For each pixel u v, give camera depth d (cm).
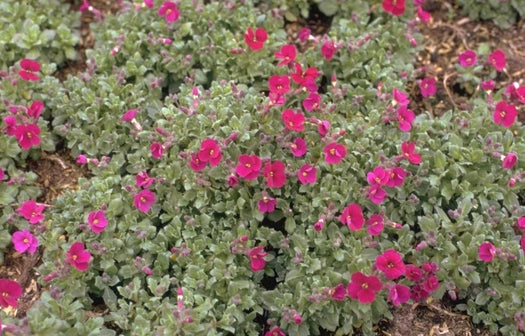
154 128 66
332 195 61
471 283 60
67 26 77
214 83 67
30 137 63
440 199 63
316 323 58
